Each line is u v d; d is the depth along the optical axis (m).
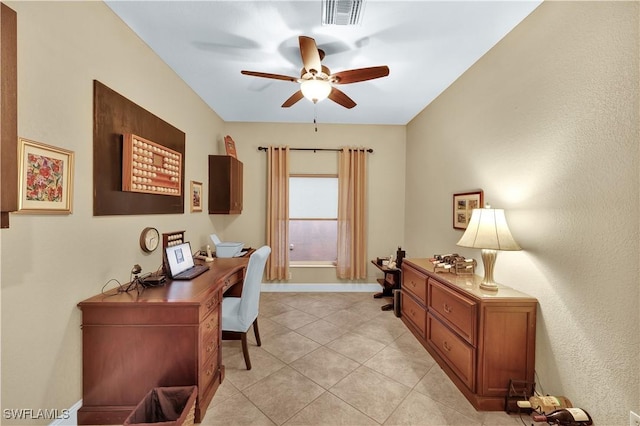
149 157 2.03
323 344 2.44
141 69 2.02
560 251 1.52
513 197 1.90
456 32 1.95
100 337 1.48
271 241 3.91
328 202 4.14
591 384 1.34
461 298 1.83
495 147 2.10
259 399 1.72
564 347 1.48
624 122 1.20
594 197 1.33
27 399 1.21
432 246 3.22
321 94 2.16
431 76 2.62
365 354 2.27
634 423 1.16
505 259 1.94
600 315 1.30
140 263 1.99
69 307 1.41
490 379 1.65
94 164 1.55
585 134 1.38
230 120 3.92
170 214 2.43
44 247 1.28
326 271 4.05
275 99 3.16
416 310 2.57
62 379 1.37
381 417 1.58
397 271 3.37
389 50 2.18
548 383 1.57
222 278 1.99
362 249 4.03
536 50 1.70
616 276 1.23
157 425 1.18
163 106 2.33
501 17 1.79
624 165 1.20
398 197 4.12
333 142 4.06
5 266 1.12
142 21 1.82
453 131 2.74
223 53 2.22
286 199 3.92
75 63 1.44
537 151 1.69
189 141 2.82
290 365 2.11
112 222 1.71
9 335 1.14
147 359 1.50
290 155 4.03
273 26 1.89
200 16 1.78
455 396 1.77
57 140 1.33
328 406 1.67
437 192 3.09
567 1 1.49
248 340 2.51
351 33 1.96
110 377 1.49
